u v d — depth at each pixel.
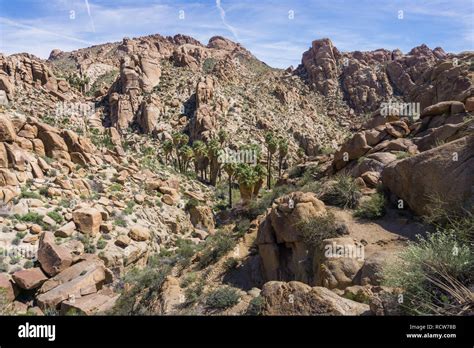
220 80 123.56
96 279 23.98
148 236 35.59
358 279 9.26
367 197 13.53
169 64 130.00
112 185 43.66
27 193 31.94
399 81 135.25
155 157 81.94
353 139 19.52
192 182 67.56
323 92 141.12
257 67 185.50
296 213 12.53
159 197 48.94
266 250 13.66
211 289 13.45
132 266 30.89
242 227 19.52
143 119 98.25
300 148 93.50
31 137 40.09
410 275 6.21
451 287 5.98
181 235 44.19
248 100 114.56
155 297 13.25
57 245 26.08
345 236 11.36
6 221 28.05
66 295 21.23
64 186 36.22
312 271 11.31
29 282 22.34
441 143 14.22
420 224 10.72
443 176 10.06
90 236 31.16
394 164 12.93
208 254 16.81
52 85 93.12
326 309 6.95
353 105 133.38
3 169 32.31
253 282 13.88
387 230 11.26
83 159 44.47
